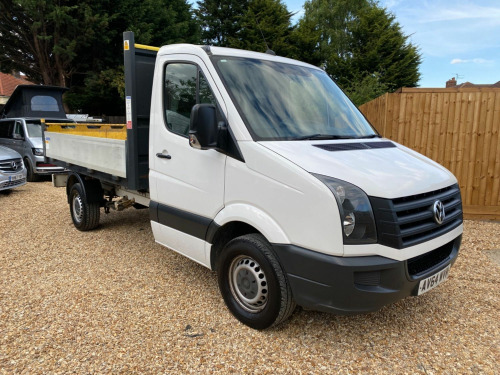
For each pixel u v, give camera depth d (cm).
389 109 708
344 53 3572
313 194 281
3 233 633
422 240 298
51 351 313
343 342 327
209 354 311
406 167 325
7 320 359
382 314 373
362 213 275
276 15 3142
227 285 361
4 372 288
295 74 414
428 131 700
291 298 315
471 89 671
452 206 338
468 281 446
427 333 342
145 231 640
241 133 327
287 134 343
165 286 432
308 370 293
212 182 355
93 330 343
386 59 3186
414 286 297
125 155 467
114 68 2369
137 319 362
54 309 379
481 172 685
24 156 1184
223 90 344
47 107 1338
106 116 2556
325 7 3831
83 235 619
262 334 337
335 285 277
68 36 2111
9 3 1961
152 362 301
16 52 2186
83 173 601
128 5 2191
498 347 322
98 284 437
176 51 399
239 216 330
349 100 453
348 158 314
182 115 390
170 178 407
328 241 277
